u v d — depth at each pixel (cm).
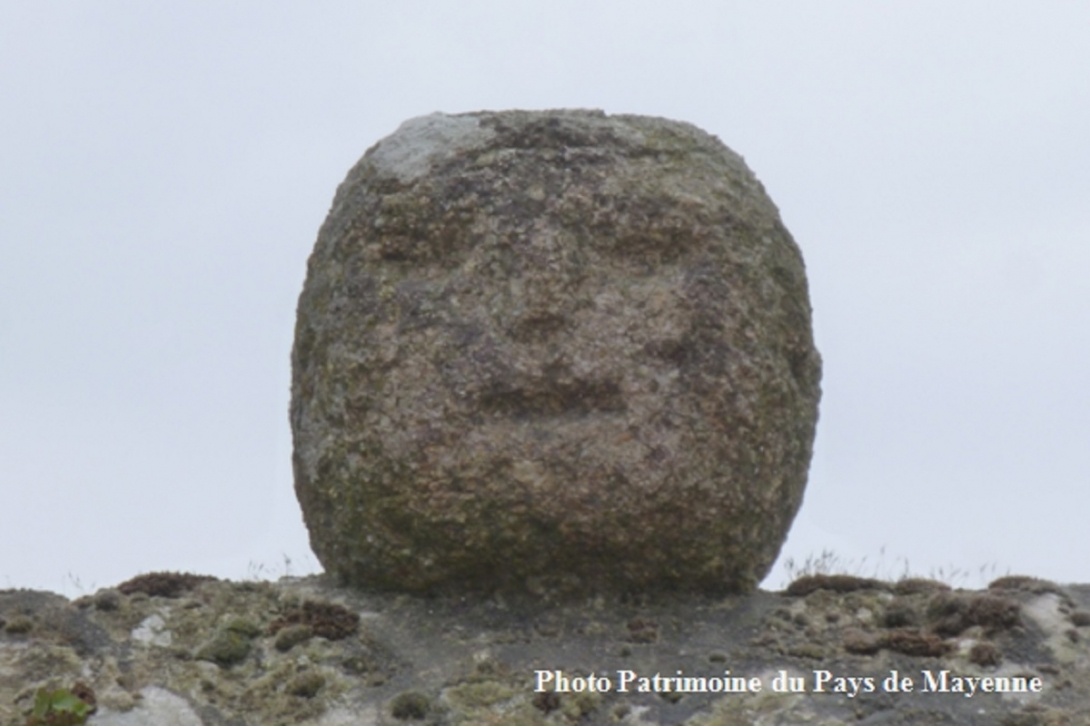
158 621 1254
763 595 1322
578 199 1321
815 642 1247
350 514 1312
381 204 1342
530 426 1280
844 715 1145
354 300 1329
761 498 1308
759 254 1341
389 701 1178
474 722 1154
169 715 1159
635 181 1334
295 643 1237
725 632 1261
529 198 1321
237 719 1163
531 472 1267
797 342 1352
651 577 1288
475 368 1285
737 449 1292
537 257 1301
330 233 1380
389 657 1234
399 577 1301
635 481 1266
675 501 1270
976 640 1236
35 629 1230
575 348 1288
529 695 1180
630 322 1295
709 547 1288
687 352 1295
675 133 1370
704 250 1322
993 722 1137
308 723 1162
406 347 1302
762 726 1138
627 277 1316
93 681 1184
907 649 1223
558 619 1273
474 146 1348
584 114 1371
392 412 1292
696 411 1285
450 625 1273
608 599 1288
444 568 1290
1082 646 1236
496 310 1299
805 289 1375
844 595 1312
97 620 1250
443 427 1279
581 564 1284
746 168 1388
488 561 1283
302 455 1360
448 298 1308
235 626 1241
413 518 1284
